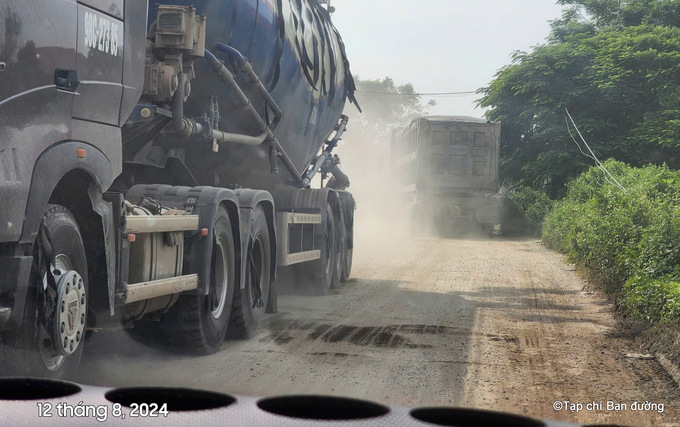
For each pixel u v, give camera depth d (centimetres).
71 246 457
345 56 1265
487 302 1111
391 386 566
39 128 418
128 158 661
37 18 414
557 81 3603
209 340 668
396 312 982
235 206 713
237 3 797
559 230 2281
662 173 2164
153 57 647
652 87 3494
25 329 409
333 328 839
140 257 549
